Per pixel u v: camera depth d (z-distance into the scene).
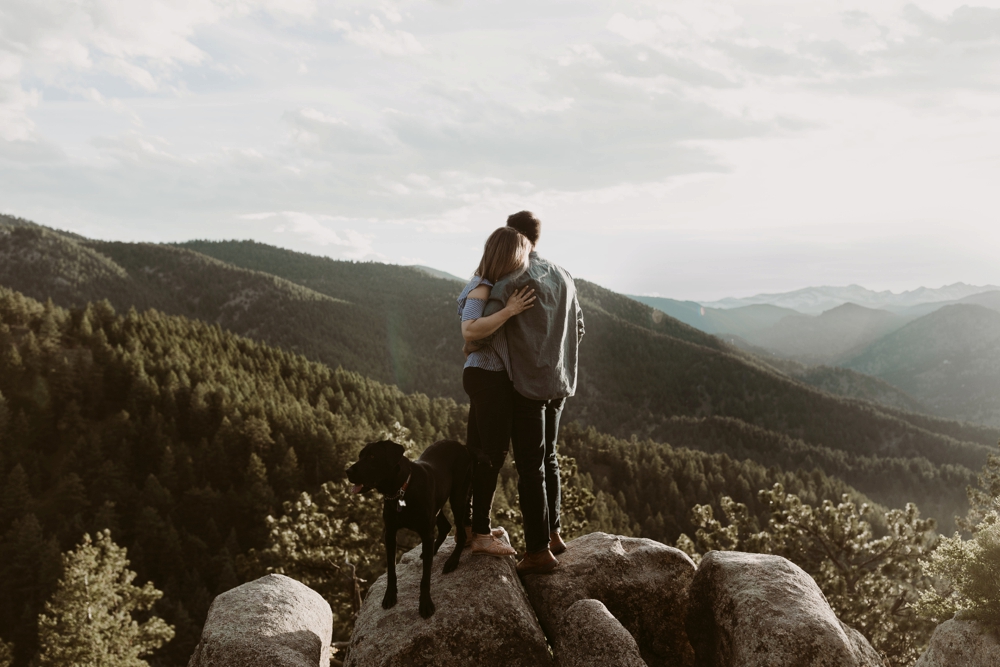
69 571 25.12
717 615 4.39
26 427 98.00
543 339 3.90
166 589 64.56
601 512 84.56
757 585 4.21
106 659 23.94
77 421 103.56
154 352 137.88
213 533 76.50
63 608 24.92
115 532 74.94
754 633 3.89
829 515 17.09
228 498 83.06
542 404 4.14
